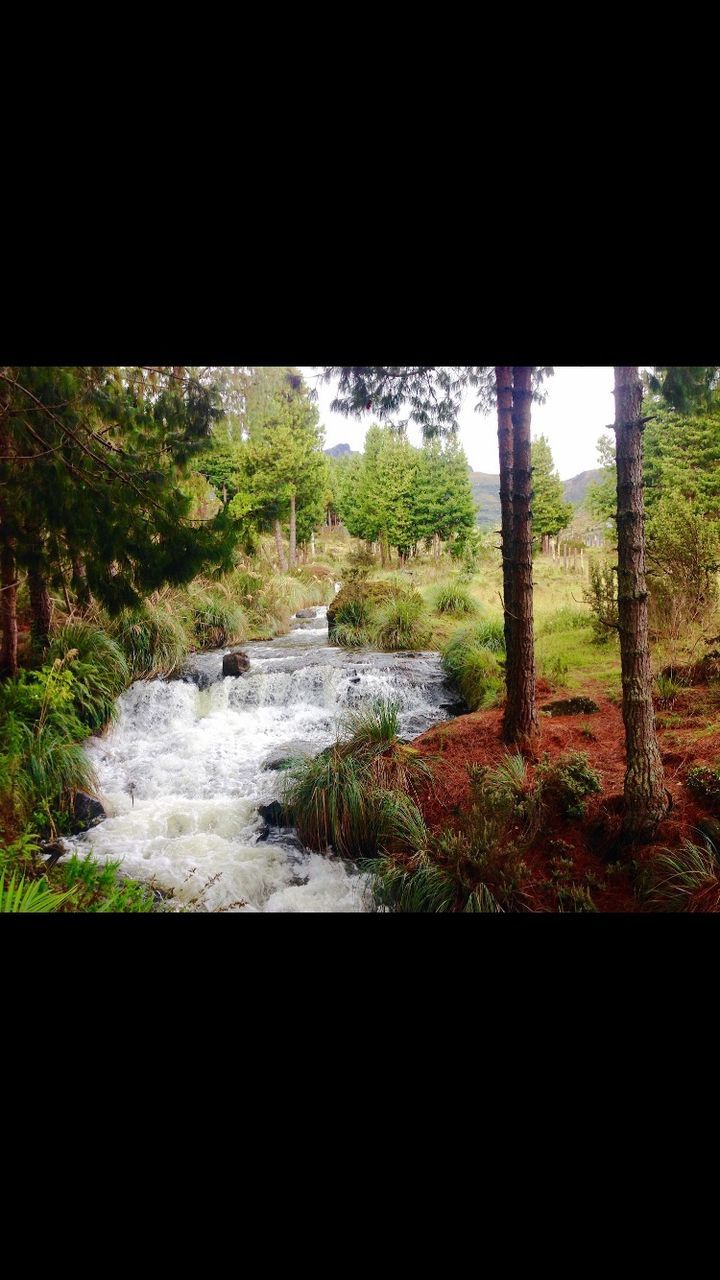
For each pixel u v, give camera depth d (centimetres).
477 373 520
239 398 714
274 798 516
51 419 376
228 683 756
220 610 1041
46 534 452
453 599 1059
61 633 711
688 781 350
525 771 417
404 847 400
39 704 536
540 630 858
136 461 418
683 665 533
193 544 412
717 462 909
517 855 343
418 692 717
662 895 287
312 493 2102
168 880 397
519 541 455
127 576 415
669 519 636
